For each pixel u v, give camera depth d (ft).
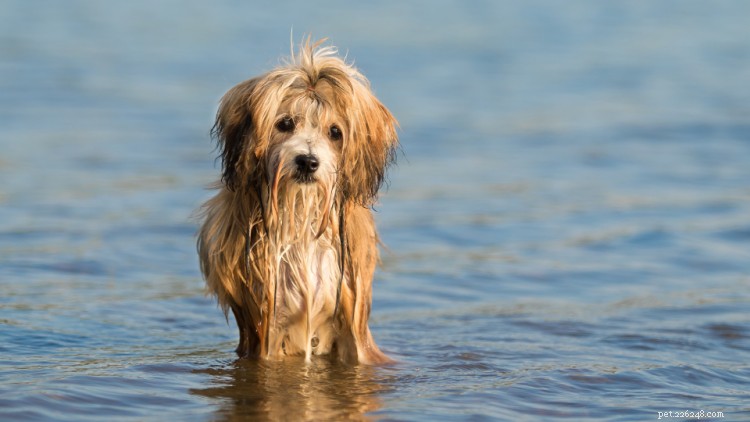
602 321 36.70
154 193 58.75
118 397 26.99
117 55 113.19
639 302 39.50
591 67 111.24
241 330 32.01
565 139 77.36
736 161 69.72
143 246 47.42
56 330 34.09
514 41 128.47
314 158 28.58
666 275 43.91
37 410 25.35
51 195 57.06
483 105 90.63
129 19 141.28
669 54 119.96
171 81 99.14
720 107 89.76
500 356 32.32
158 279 42.19
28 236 48.08
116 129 77.92
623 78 104.78
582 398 28.12
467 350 32.99
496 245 49.37
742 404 27.68
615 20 147.54
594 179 64.49
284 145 28.86
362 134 29.78
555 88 99.30
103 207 54.90
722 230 51.57
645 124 82.69
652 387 29.17
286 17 144.66
